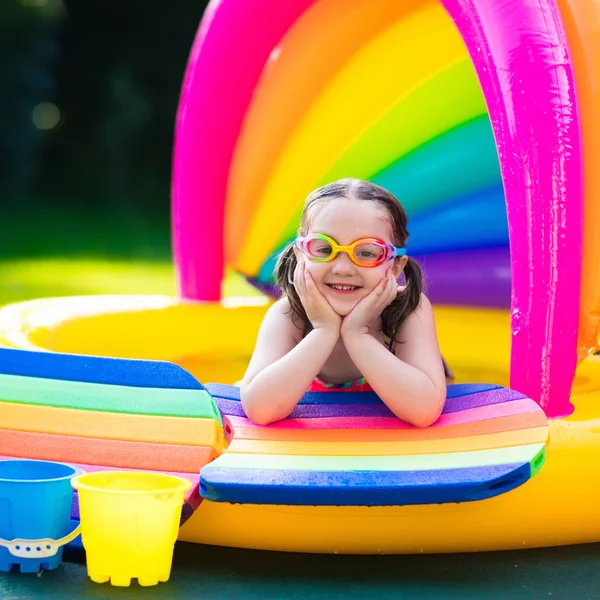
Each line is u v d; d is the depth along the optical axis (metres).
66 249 12.42
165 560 2.47
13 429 2.77
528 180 2.88
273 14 4.68
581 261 2.97
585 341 3.09
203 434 2.67
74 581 2.47
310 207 2.93
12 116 17.67
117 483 2.53
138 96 18.86
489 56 2.95
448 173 5.05
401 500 2.39
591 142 3.01
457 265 5.38
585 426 2.81
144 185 18.61
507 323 5.16
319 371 3.04
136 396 2.77
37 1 17.94
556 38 2.90
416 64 4.68
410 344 2.96
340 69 4.80
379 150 5.07
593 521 2.74
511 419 2.74
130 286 9.21
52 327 4.18
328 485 2.37
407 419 2.77
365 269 2.82
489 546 2.69
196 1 18.34
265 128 5.03
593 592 2.51
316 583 2.54
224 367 4.53
